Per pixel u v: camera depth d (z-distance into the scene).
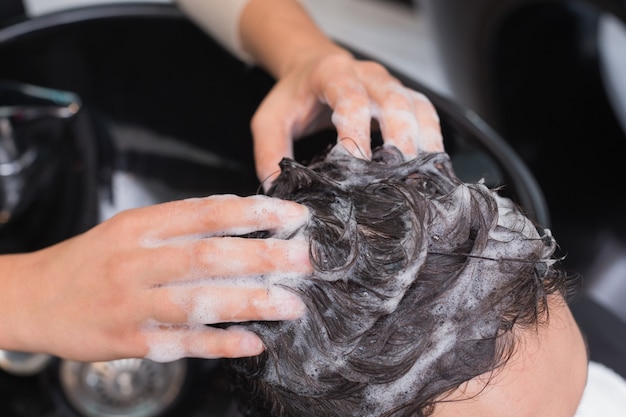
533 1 1.03
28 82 0.81
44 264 0.55
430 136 0.62
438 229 0.47
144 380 0.76
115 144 0.84
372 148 0.62
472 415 0.46
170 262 0.47
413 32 1.67
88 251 0.51
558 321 0.49
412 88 0.77
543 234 0.51
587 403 0.65
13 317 0.54
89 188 0.81
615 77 1.21
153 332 0.49
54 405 0.75
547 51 1.12
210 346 0.47
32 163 0.78
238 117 0.83
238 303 0.45
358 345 0.45
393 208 0.48
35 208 0.79
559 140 1.19
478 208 0.47
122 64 0.82
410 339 0.45
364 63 0.69
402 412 0.46
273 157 0.69
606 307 0.74
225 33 0.79
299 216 0.47
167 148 0.85
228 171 0.83
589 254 1.18
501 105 1.17
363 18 1.69
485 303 0.46
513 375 0.46
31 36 0.78
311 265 0.45
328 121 0.72
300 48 0.76
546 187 1.21
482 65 1.13
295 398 0.48
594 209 1.21
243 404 0.59
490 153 0.73
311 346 0.46
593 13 1.08
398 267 0.45
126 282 0.48
